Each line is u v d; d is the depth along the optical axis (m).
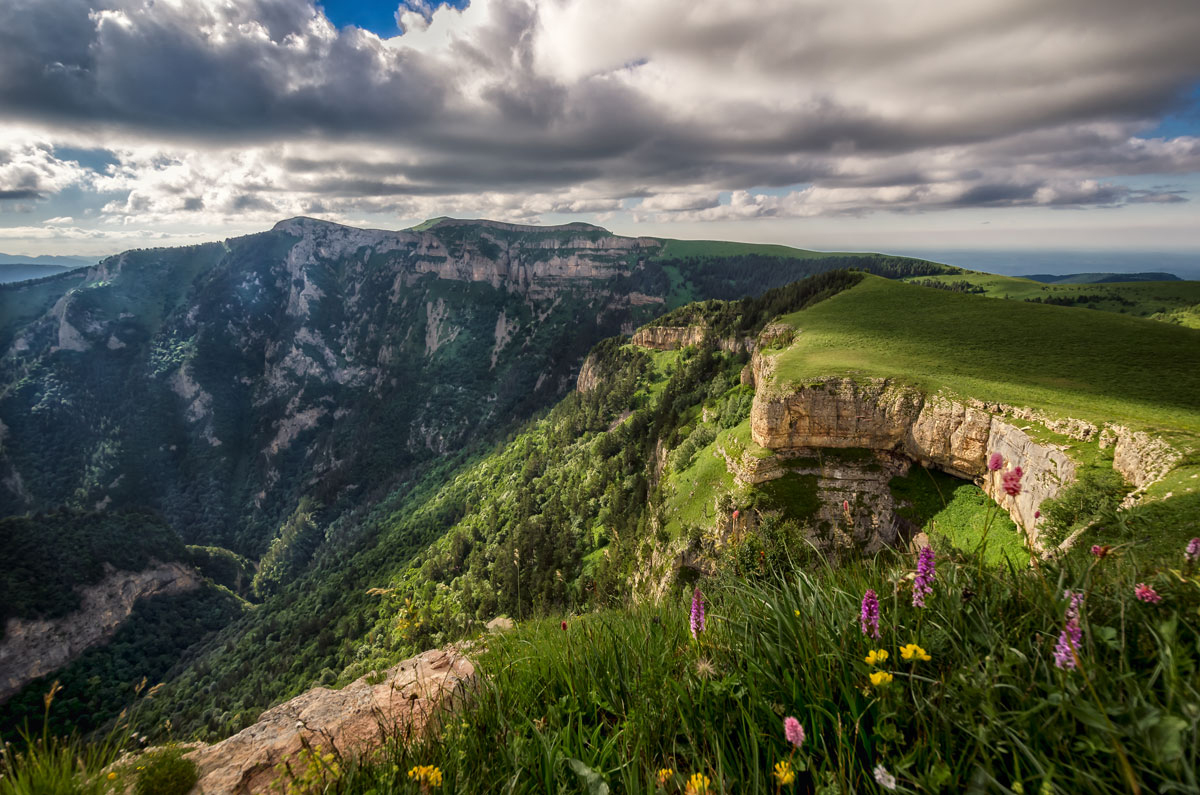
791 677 3.12
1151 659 2.59
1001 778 2.34
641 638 4.43
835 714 2.86
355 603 107.62
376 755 3.57
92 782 3.27
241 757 4.29
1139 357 50.62
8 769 3.04
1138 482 26.66
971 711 2.53
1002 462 3.40
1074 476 30.25
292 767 4.04
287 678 89.12
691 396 111.25
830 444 49.88
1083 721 2.21
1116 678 2.35
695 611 3.94
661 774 2.86
